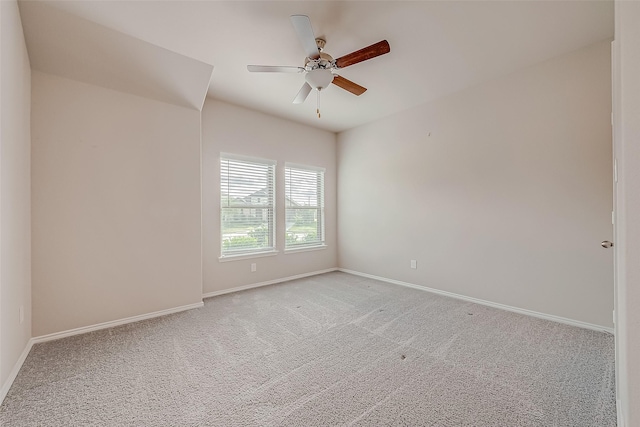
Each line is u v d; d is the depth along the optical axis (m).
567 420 1.40
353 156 4.73
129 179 2.67
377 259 4.36
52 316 2.30
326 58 2.25
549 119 2.68
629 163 0.68
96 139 2.50
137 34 2.24
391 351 2.10
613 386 1.66
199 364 1.92
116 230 2.60
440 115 3.54
